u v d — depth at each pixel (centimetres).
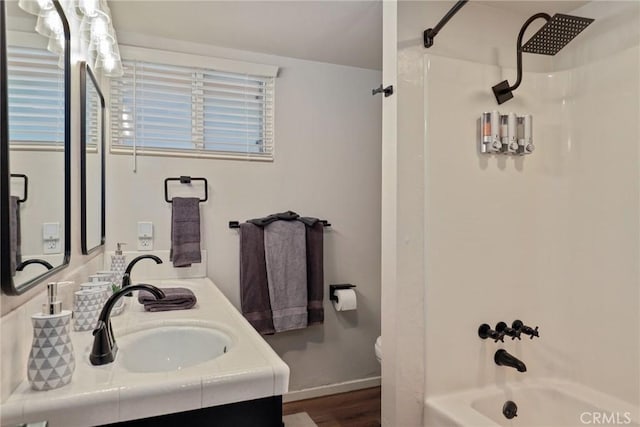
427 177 162
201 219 239
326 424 229
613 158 166
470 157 171
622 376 162
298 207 263
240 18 206
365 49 247
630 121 160
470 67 172
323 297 262
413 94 162
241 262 238
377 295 284
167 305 152
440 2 167
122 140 225
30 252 88
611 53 167
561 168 187
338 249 274
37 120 95
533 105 187
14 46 80
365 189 282
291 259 243
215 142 246
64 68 117
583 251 177
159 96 234
